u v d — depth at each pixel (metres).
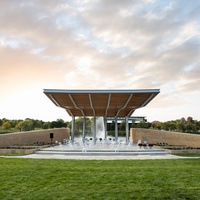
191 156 17.30
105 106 26.59
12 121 67.69
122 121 58.84
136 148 21.12
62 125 56.53
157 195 6.73
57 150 18.91
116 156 17.19
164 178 8.77
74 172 9.82
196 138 23.59
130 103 25.38
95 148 20.81
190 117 65.38
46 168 10.75
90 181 8.31
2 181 8.31
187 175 9.29
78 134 56.78
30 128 55.56
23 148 19.70
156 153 18.36
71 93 22.14
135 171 10.09
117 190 7.21
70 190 7.22
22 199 6.38
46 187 7.55
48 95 22.78
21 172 9.80
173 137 26.09
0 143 22.06
